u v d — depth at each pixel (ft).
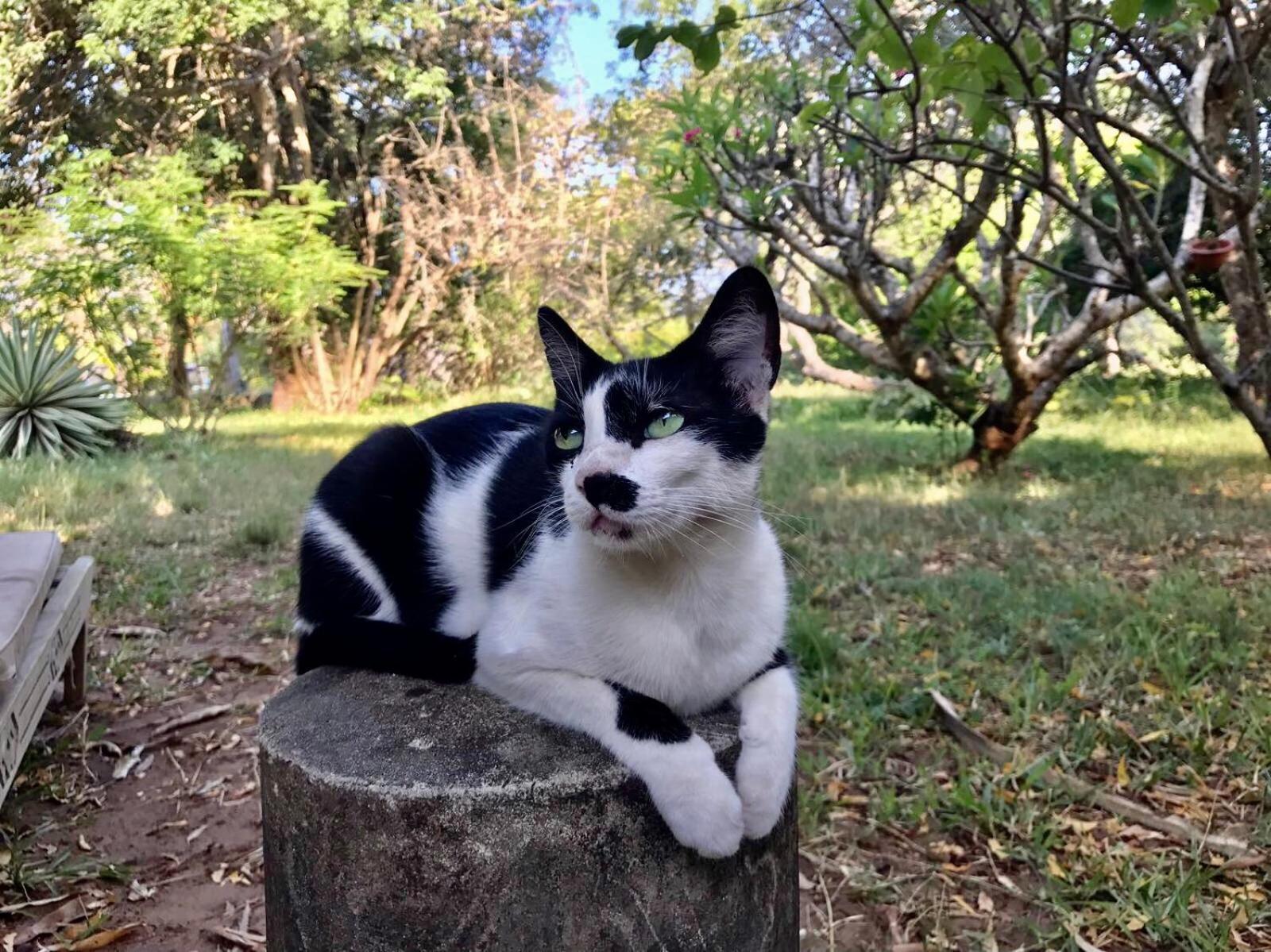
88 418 9.48
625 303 16.16
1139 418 10.58
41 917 2.64
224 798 3.25
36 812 3.14
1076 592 4.47
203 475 7.93
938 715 3.50
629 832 1.77
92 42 12.26
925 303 7.50
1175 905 2.45
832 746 3.35
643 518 1.71
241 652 4.39
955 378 7.75
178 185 10.80
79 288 10.03
